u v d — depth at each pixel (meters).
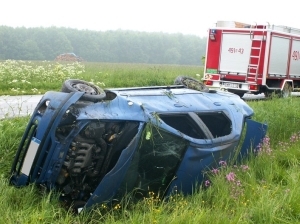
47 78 18.66
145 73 24.47
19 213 4.87
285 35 18.91
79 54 111.19
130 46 115.94
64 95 5.36
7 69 18.88
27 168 5.41
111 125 5.45
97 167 5.38
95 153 5.36
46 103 5.62
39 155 5.26
